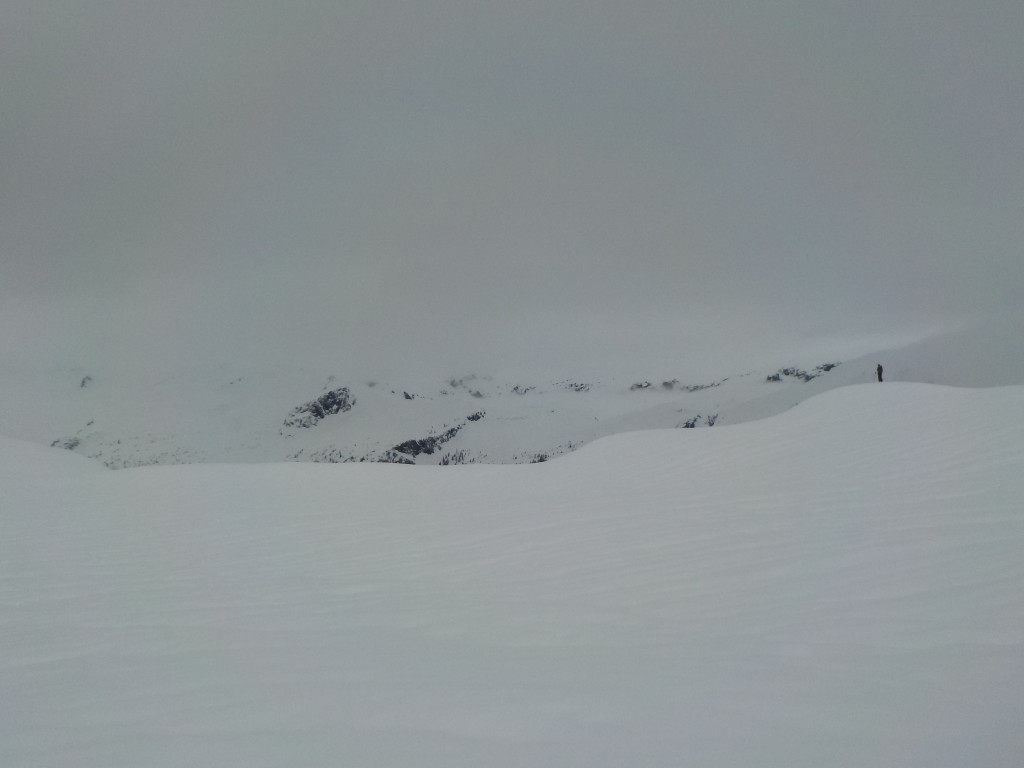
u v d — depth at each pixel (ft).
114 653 14.43
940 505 23.81
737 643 13.67
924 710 10.02
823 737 9.18
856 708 10.16
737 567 19.54
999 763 8.38
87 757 8.88
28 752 9.18
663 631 14.76
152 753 8.91
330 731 9.50
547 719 9.85
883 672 11.64
